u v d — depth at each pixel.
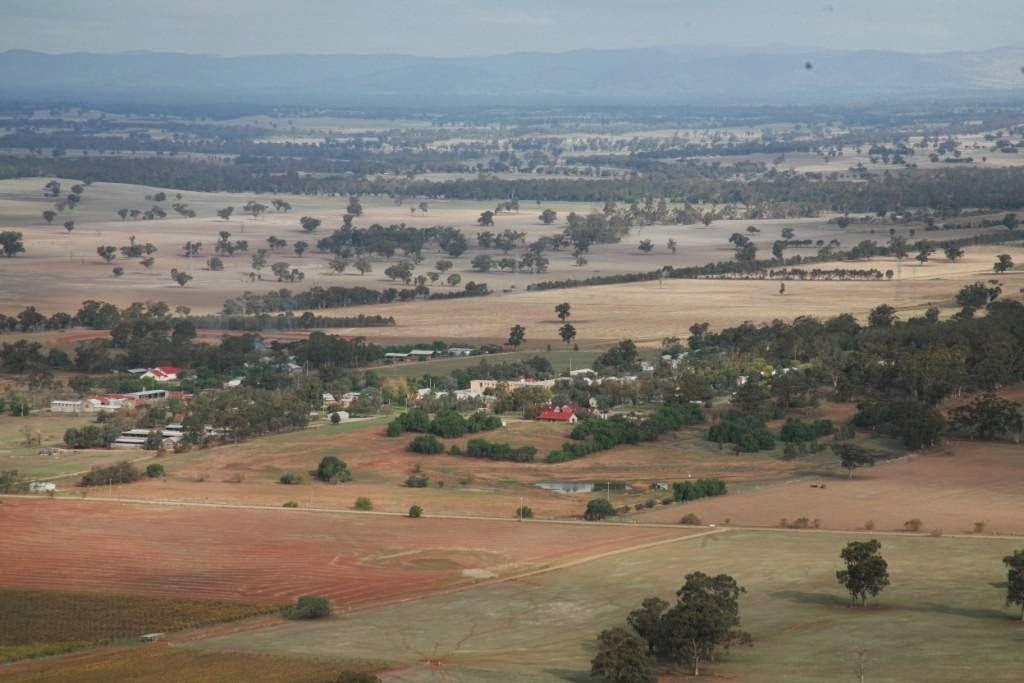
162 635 180.25
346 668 162.50
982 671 152.62
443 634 177.38
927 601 185.88
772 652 165.50
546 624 181.25
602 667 153.75
